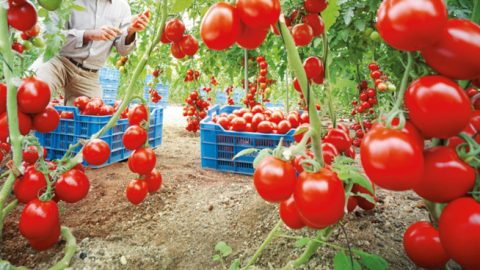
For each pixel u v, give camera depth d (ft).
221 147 9.81
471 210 2.20
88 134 9.41
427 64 2.39
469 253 2.18
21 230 4.03
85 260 4.82
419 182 2.37
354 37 10.18
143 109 5.22
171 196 7.23
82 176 4.50
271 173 2.61
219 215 6.22
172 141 15.12
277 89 23.68
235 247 5.21
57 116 4.63
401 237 4.97
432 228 3.00
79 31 10.23
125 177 8.39
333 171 2.91
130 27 9.05
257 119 9.95
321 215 2.56
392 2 2.16
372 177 2.25
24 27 4.05
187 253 5.17
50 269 4.49
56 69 10.66
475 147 2.31
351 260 3.24
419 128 2.33
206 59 14.70
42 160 4.20
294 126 10.03
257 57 13.99
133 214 6.35
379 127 2.35
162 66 14.05
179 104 44.86
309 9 3.84
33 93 4.15
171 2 4.77
